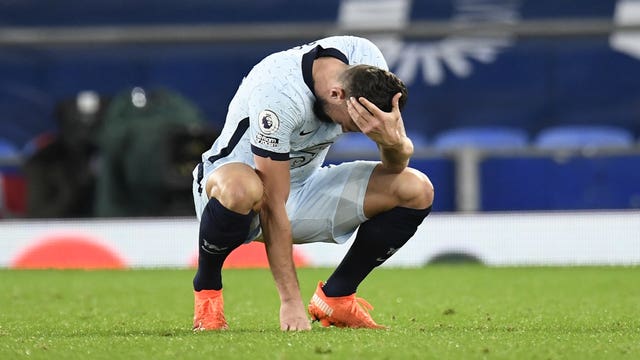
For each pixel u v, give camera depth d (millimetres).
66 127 51562
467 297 25312
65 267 41562
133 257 41625
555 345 13039
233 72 67000
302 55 14617
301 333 14586
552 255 41281
